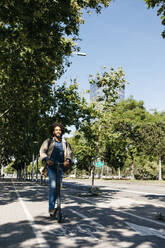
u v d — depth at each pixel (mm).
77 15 9555
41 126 20766
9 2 7086
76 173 79562
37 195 12688
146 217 6328
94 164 13867
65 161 5676
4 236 4266
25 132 24812
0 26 7941
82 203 9156
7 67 12938
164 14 8258
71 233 4496
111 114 13688
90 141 13656
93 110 13523
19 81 13969
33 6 7180
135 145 47688
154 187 23859
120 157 49719
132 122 47000
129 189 19953
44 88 17266
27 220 5633
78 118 13984
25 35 7762
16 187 21219
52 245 3758
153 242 3984
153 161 61156
